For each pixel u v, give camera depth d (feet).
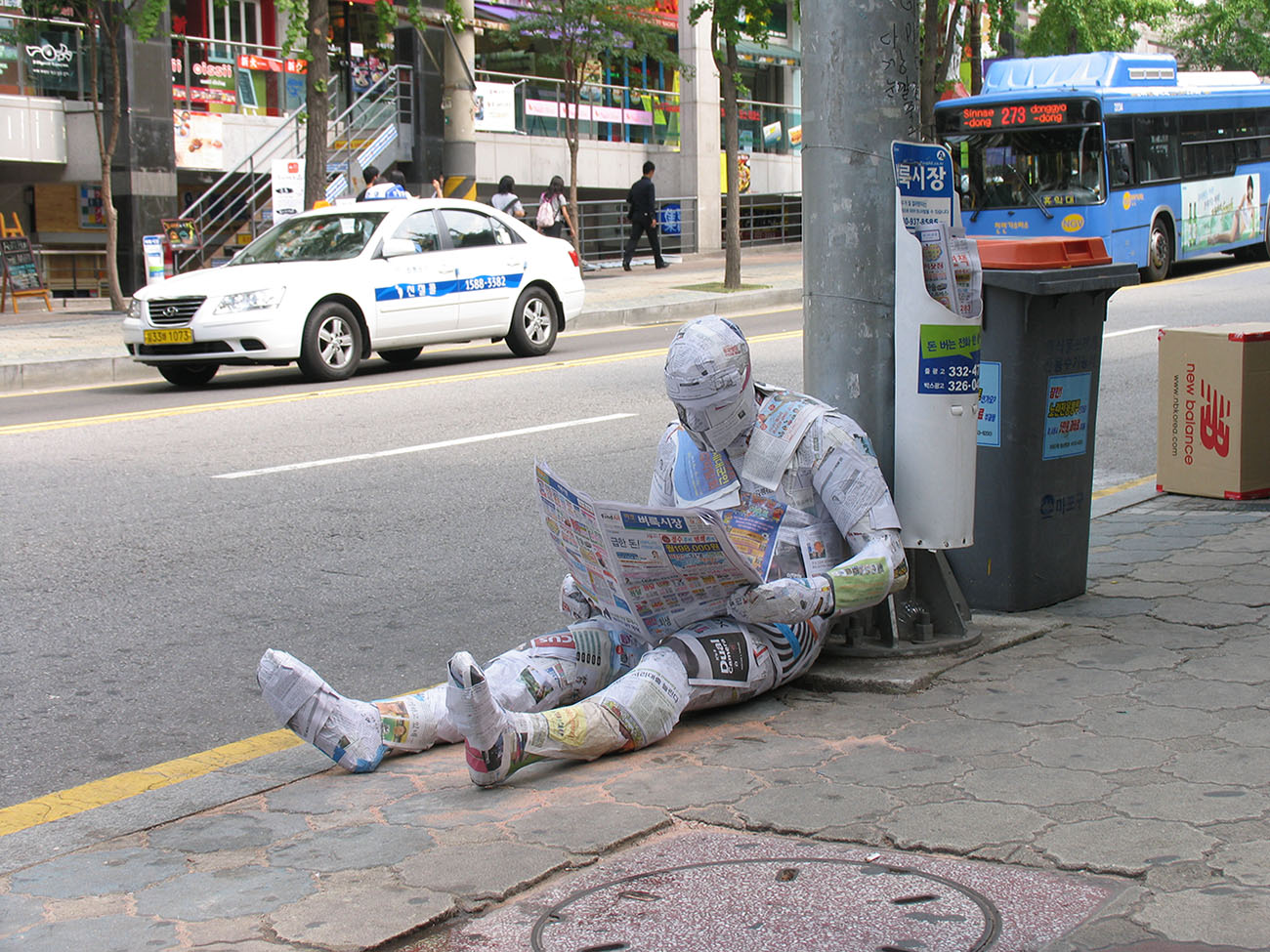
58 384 44.04
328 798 11.83
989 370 15.76
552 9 81.05
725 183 106.22
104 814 11.78
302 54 56.70
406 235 45.03
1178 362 22.79
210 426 33.47
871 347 14.34
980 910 9.02
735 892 9.50
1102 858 9.62
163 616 18.47
